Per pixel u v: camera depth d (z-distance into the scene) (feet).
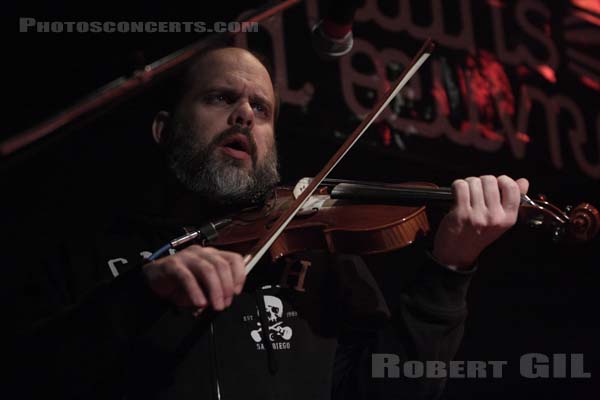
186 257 3.75
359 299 5.08
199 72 5.69
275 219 5.32
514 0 11.41
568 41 11.40
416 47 10.80
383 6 10.78
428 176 10.50
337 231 4.95
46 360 4.22
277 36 10.00
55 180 9.20
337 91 10.27
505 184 4.42
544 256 10.14
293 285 4.90
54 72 8.90
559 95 11.16
